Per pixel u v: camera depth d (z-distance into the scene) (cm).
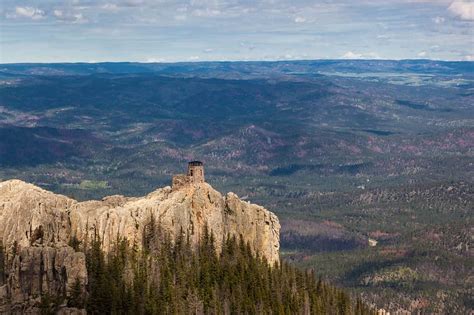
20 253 19600
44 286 19338
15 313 18725
